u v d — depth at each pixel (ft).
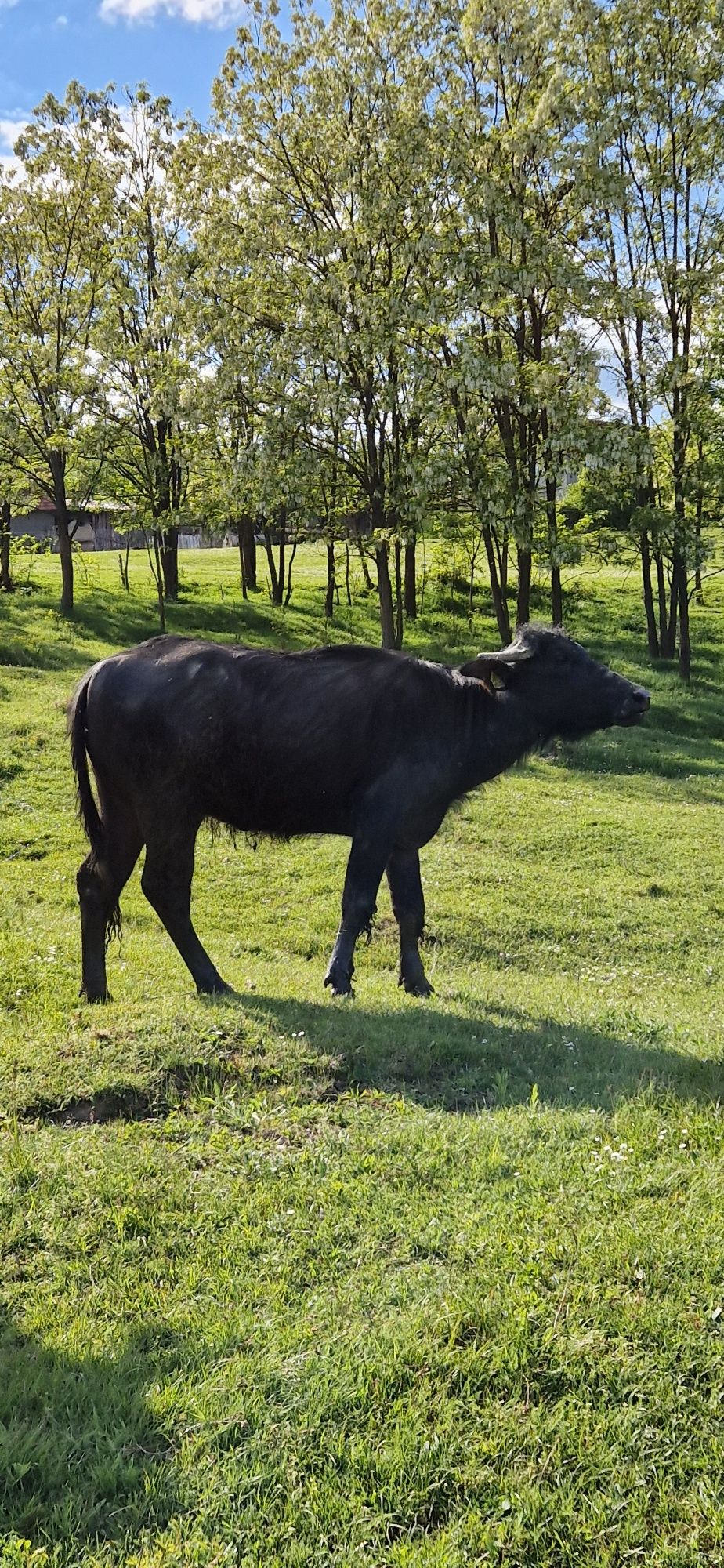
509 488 87.97
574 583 157.58
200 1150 17.99
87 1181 16.78
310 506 97.35
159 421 114.01
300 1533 11.02
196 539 247.70
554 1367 13.03
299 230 88.22
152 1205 16.33
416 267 86.58
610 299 88.28
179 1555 10.70
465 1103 21.13
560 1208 16.21
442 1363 13.02
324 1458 11.80
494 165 86.22
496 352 92.94
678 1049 25.41
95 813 27.43
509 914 44.83
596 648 125.59
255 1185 16.99
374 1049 22.67
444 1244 15.43
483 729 29.12
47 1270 14.88
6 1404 12.40
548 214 89.10
